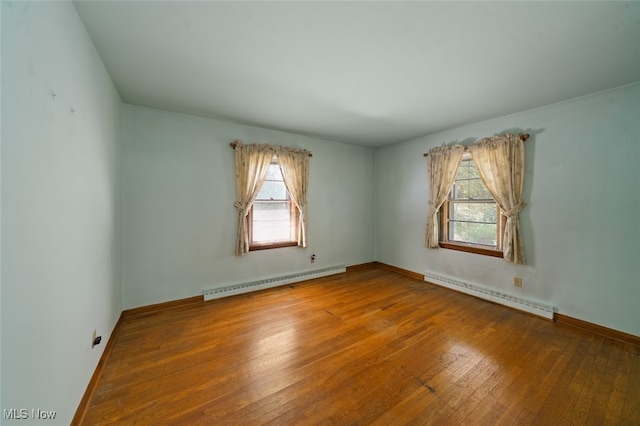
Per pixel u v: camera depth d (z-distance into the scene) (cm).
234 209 352
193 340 233
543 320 276
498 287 325
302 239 406
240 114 316
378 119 332
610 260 244
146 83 235
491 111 301
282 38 171
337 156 457
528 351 218
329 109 298
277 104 283
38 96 103
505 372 190
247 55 191
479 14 147
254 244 372
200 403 159
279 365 197
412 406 157
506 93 253
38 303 102
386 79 226
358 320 275
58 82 122
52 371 113
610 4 138
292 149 393
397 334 245
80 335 148
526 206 297
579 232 261
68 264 132
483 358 207
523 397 165
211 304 318
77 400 142
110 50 184
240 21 154
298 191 400
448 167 373
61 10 125
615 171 240
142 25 158
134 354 211
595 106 250
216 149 337
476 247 350
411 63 200
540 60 195
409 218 444
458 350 219
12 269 86
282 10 145
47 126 111
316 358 207
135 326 260
